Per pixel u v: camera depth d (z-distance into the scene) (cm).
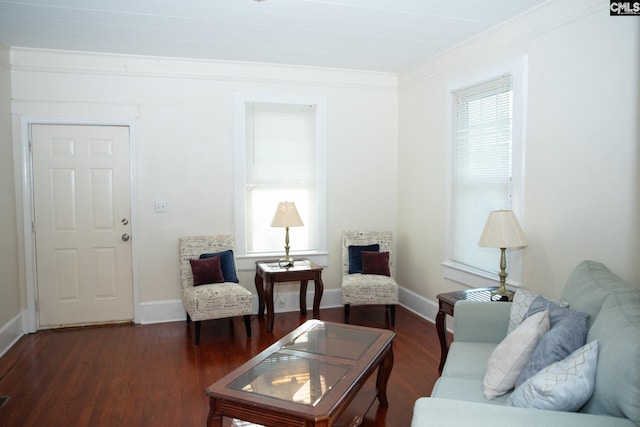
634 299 186
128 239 436
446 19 326
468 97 385
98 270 432
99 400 285
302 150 482
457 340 268
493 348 251
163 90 435
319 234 487
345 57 429
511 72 330
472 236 383
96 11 310
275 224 433
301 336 279
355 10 309
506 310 262
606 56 258
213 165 451
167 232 443
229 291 388
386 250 477
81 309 429
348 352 252
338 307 495
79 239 425
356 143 493
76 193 422
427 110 442
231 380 215
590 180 269
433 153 434
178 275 448
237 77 452
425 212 451
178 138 441
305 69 470
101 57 417
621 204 251
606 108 258
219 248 439
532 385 165
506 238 289
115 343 385
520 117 322
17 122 403
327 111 481
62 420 262
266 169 473
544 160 303
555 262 295
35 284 416
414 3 297
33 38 370
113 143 428
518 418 148
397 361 345
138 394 293
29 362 345
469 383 212
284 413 188
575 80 278
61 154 417
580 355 166
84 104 416
